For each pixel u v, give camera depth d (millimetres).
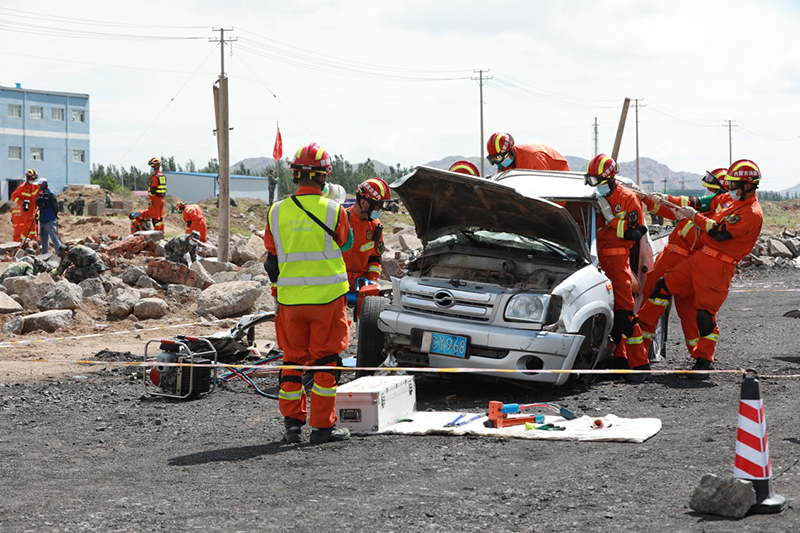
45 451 6590
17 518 4797
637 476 5438
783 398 8109
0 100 82688
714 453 5957
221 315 15094
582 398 8367
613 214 9133
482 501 4969
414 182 8805
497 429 6855
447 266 9305
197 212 24391
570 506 4828
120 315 14781
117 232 36188
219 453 6430
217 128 24391
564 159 11414
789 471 5426
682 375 9555
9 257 23547
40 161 86188
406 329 8484
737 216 9117
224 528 4566
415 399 8039
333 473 5727
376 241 9734
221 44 42156
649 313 9898
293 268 6680
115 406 8375
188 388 8688
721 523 4430
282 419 7703
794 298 19234
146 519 4746
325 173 6844
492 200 8547
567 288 8203
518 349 7969
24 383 9570
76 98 88312
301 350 6789
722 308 17656
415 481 5461
